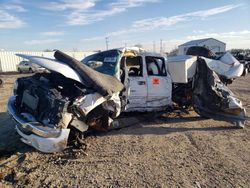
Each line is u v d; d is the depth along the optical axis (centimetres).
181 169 452
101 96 528
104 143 578
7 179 426
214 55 973
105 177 426
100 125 578
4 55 3784
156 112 770
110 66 659
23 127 490
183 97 838
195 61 788
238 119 704
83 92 507
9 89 1662
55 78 554
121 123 698
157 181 411
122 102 644
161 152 529
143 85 724
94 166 466
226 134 646
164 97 766
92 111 547
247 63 2773
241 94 1277
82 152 520
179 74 785
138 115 767
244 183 403
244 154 516
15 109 554
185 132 660
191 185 398
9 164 475
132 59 736
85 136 618
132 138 611
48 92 495
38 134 473
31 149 547
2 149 554
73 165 471
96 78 527
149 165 468
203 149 544
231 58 898
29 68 3266
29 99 529
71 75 503
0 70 3769
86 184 405
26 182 411
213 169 451
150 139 605
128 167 461
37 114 507
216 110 731
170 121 759
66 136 480
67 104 485
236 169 450
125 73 699
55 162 483
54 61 522
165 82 765
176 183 404
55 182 412
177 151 534
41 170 454
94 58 716
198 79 762
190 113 850
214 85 733
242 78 2166
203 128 696
